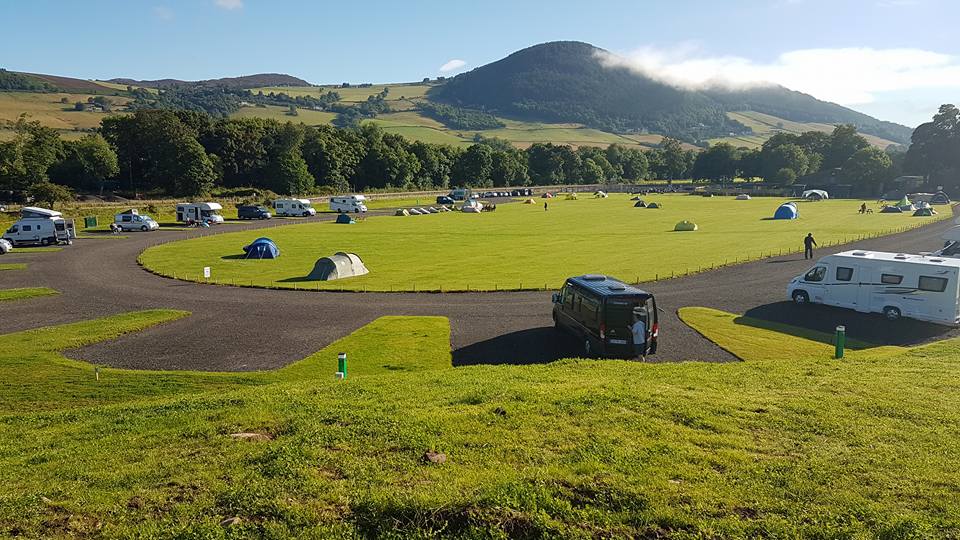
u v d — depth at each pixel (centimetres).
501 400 1683
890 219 10012
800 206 13300
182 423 1563
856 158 18012
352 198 12556
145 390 2450
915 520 1003
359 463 1198
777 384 1980
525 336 3391
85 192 13712
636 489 1093
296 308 4125
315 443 1313
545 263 5969
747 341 3281
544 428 1441
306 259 6341
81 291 4678
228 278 5244
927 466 1257
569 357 2998
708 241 7512
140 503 1051
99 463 1280
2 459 1375
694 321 3703
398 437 1350
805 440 1412
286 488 1084
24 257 6425
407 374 2303
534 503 1015
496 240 7881
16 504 1041
